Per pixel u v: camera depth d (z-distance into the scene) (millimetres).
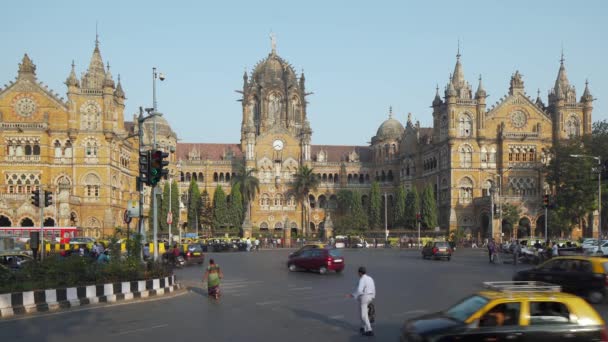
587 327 16391
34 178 109562
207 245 101312
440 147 126812
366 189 152000
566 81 125750
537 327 16250
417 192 124875
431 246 74062
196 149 151500
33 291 29484
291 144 150000
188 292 38094
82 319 26828
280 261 70562
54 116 111562
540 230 117625
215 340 21922
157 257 46781
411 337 16906
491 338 16078
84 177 111000
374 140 154875
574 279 32094
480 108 121750
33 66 112062
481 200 117625
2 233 87500
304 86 163000
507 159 121312
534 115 123938
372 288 23406
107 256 44031
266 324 25469
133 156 130375
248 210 132750
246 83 161250
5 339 22266
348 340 22031
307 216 144625
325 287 41000
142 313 28703
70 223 104562
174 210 125500
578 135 114625
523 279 35406
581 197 100000
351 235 122000
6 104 110688
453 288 39188
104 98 112250
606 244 68312
